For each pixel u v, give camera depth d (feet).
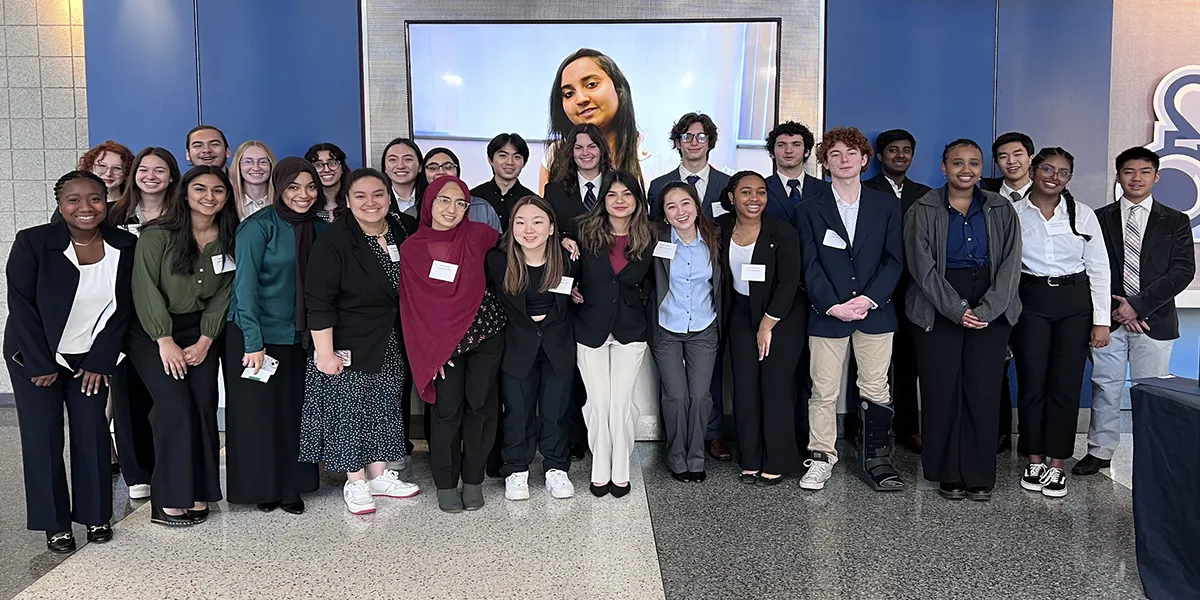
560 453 12.47
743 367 12.76
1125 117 17.35
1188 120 17.10
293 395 11.64
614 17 15.99
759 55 15.94
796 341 12.59
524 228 11.02
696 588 9.11
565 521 11.21
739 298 12.67
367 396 11.54
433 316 11.16
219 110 16.21
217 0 16.06
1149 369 13.12
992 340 11.90
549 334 11.65
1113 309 12.95
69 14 18.29
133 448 12.21
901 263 12.32
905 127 15.98
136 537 10.78
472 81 16.20
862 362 12.73
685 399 12.92
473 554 10.07
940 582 9.24
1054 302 12.11
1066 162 11.99
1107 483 12.83
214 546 10.42
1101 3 15.78
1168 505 8.69
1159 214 13.03
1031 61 15.85
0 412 18.42
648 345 13.01
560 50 16.10
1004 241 11.75
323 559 9.95
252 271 10.95
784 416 12.73
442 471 11.62
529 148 16.34
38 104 18.43
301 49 16.14
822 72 15.92
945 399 12.11
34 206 18.63
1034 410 12.43
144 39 16.14
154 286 10.58
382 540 10.56
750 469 12.96
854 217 12.45
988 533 10.73
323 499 12.27
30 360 9.80
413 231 12.07
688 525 11.06
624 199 11.39
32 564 9.95
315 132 16.25
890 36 15.85
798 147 14.34
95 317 10.19
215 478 11.33
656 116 16.17
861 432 12.93
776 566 9.70
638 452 14.82
